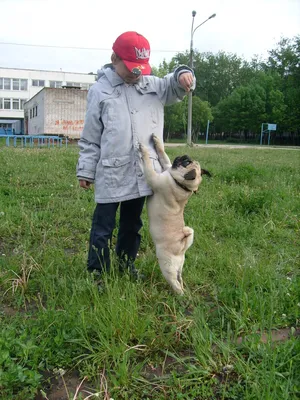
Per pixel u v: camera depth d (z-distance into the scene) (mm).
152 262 3838
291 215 5699
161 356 2588
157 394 2240
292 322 2996
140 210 3553
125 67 3176
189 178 3041
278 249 4422
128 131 3234
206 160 13852
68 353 2518
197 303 3186
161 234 3193
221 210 5828
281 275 3613
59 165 10094
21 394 2180
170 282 3232
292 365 2416
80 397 2146
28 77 56938
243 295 3094
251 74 67188
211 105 66875
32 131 35094
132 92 3285
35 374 2285
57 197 6602
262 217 5605
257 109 54781
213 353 2553
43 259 3908
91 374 2373
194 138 52375
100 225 3359
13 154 12930
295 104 54594
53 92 28953
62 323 2711
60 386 2311
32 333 2629
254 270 3586
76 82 58594
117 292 2953
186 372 2408
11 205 6105
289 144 56688
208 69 67062
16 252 4051
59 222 5297
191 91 3334
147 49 3201
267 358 2426
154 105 3363
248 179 8453
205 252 4258
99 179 3295
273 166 11867
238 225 5086
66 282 3367
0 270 3660
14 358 2389
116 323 2674
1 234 4758
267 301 3094
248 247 4438
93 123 3281
